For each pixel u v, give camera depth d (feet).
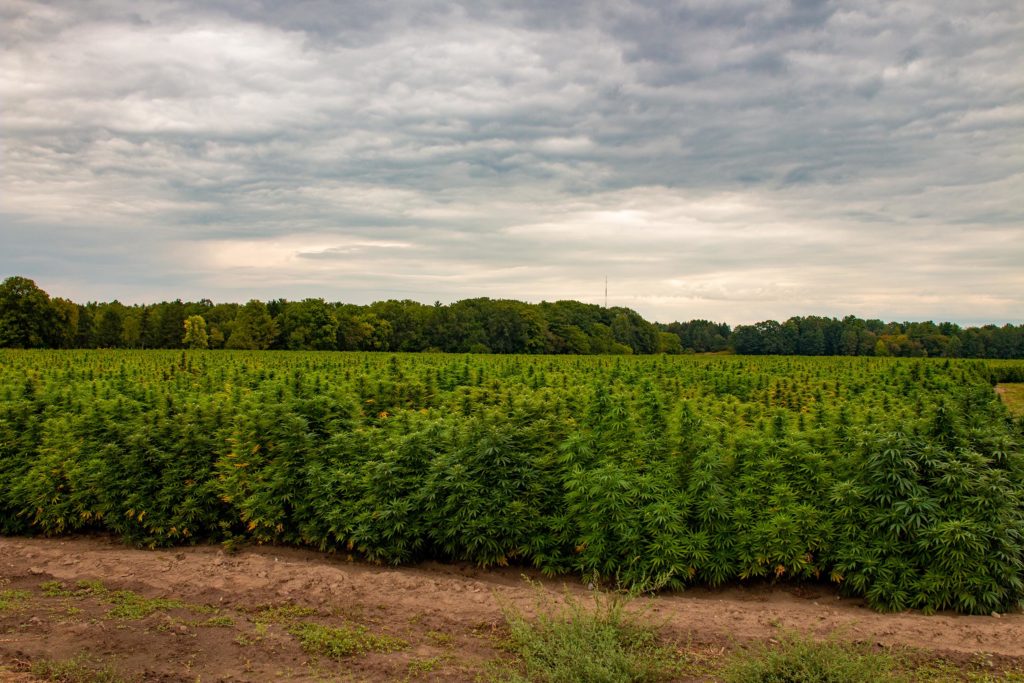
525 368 103.35
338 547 39.17
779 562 32.12
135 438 41.16
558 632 24.81
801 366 139.85
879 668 23.02
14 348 282.97
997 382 170.60
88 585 32.27
